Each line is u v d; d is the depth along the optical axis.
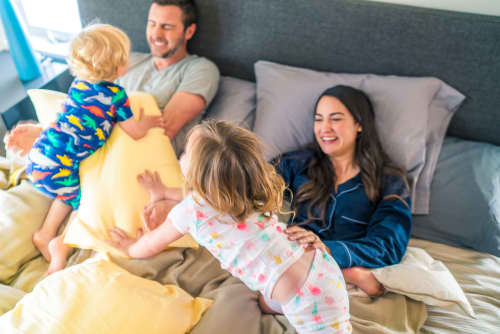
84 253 1.21
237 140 0.83
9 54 2.00
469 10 1.42
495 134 1.56
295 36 1.62
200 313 1.02
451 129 1.61
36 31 2.12
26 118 1.74
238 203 0.84
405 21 1.45
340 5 1.49
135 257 1.12
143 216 1.18
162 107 1.58
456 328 1.03
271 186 0.88
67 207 1.28
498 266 1.21
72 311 0.88
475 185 1.33
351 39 1.55
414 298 1.08
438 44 1.45
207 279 1.19
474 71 1.46
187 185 0.91
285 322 1.04
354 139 1.36
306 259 0.90
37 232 1.22
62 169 1.17
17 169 1.43
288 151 1.53
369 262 1.12
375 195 1.30
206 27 1.72
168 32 1.56
